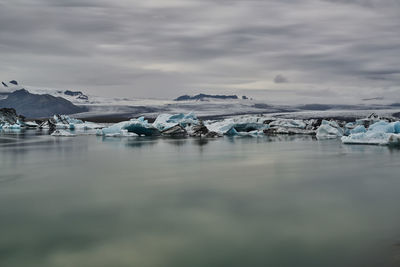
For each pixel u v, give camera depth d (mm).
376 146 44656
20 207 16078
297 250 10977
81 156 35812
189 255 10688
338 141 56906
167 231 12805
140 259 10594
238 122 85000
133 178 23234
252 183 21344
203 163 30516
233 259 10430
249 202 16766
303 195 18078
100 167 28172
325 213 14773
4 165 29266
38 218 14438
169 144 50875
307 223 13500
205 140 58906
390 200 16891
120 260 10469
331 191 18984
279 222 13641
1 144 50281
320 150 41062
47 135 73188
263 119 91812
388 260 10125
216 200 17203
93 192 19031
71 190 19562
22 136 69375
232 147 45906
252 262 10195
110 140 58625
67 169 27172
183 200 17234
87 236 12375
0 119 115875
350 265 9875
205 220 14039
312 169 26703
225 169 27047
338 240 11703
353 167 27438
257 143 52906
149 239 12062
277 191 19078
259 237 12078
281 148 44312
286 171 25859
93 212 15234
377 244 11312
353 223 13391
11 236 12422
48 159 33281
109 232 12758
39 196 18156
